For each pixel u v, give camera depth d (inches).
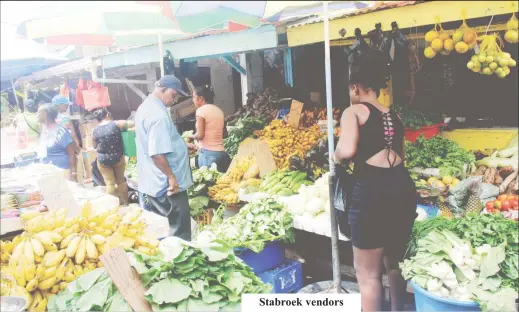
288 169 133.4
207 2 59.4
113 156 123.0
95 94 123.0
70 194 95.1
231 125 148.2
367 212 89.5
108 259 68.9
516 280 79.8
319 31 101.3
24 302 65.2
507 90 172.2
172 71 120.8
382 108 89.7
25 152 125.2
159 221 98.1
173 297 68.4
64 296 75.6
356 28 96.4
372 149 88.4
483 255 84.6
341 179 94.3
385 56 93.0
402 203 89.7
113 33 107.5
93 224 85.5
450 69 158.4
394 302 96.1
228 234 107.0
